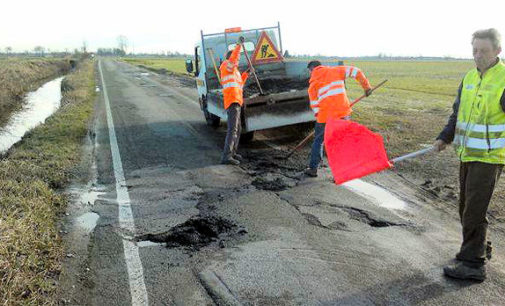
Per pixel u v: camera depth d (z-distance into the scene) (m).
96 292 3.26
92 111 12.96
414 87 19.67
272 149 7.62
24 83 25.09
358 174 3.79
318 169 6.31
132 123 10.61
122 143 8.31
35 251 3.74
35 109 15.95
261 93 7.56
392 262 3.60
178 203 5.07
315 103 5.79
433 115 10.70
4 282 3.20
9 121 13.30
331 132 3.95
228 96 6.80
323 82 5.65
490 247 3.59
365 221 4.44
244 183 5.78
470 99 3.21
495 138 3.12
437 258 3.64
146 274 3.50
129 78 29.64
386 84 21.55
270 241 4.04
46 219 4.48
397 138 7.95
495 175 3.19
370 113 10.81
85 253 3.88
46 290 3.26
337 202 4.97
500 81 3.04
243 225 4.41
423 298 3.09
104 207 4.99
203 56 9.33
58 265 3.63
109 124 10.52
